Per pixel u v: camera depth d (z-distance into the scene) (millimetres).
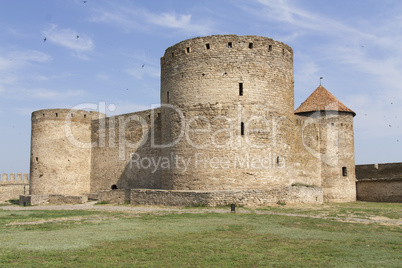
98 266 10531
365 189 36938
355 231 15641
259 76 26531
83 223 18047
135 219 19188
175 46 28109
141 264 10727
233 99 26000
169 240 13758
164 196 25688
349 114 34938
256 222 17859
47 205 33531
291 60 28922
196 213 21094
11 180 53750
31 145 40656
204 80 26484
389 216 19984
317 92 36281
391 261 10898
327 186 33844
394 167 35562
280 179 26750
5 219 20656
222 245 12984
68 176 39281
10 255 11555
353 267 10359
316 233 15109
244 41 26609
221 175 25562
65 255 11625
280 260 11117
